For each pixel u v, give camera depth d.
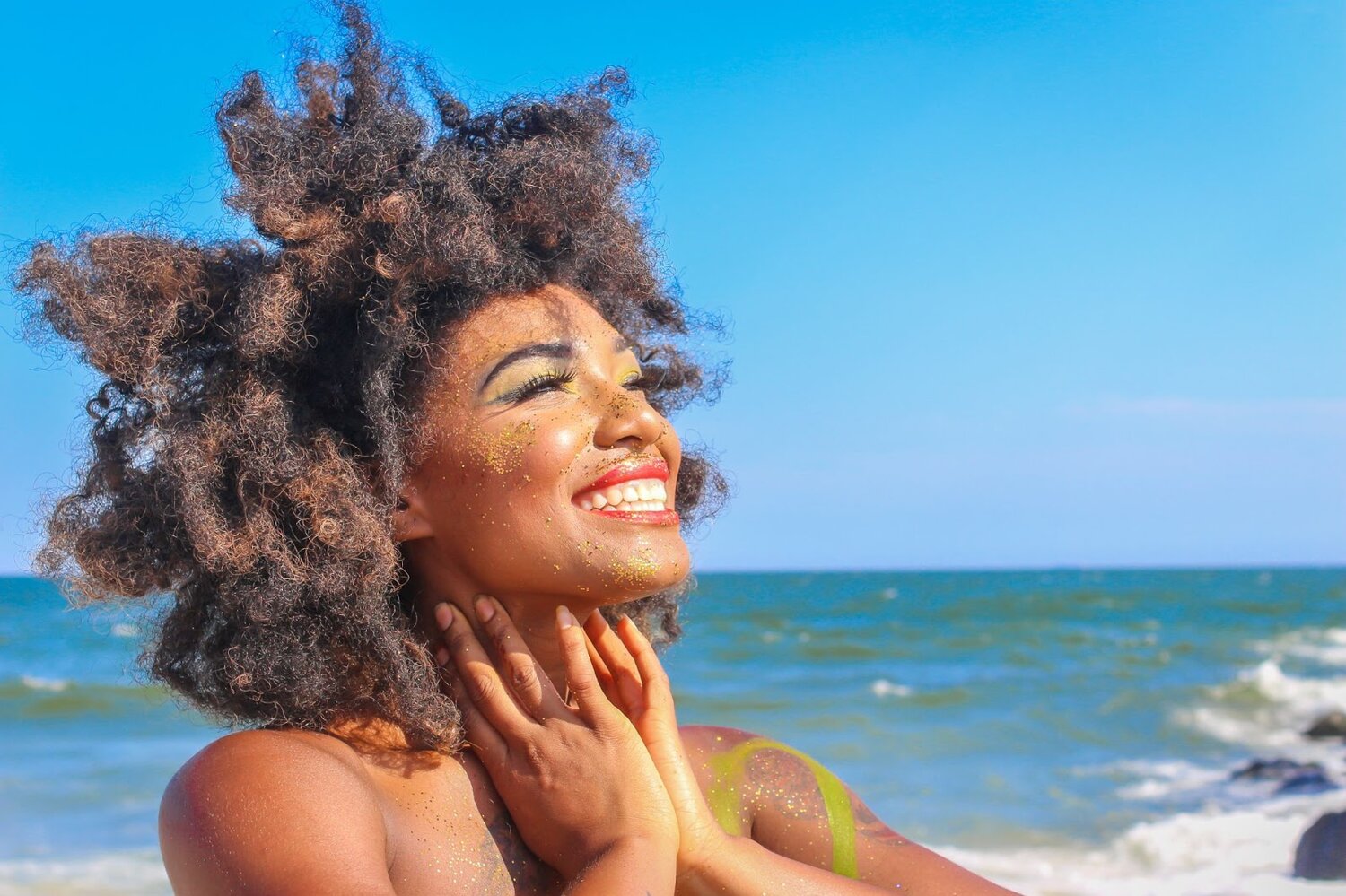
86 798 11.84
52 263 2.38
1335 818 10.05
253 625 2.21
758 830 2.58
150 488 2.34
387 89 2.50
